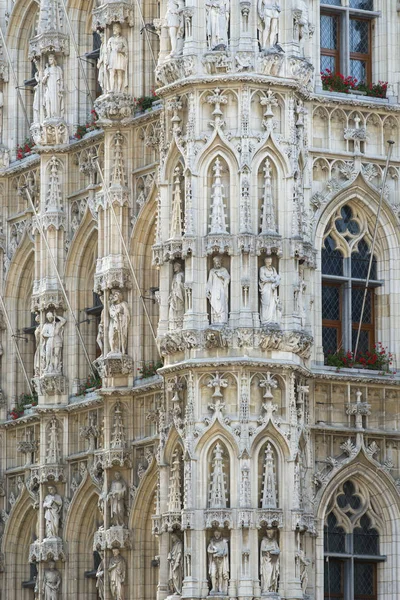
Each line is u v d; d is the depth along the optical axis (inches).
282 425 4822.8
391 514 5036.9
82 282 5541.3
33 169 5723.4
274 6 4936.0
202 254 4867.1
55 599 5438.0
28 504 5639.8
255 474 4793.3
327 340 5083.7
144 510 5201.8
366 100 5123.0
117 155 5310.0
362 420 5024.6
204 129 4906.5
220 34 4916.3
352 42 5201.8
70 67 5610.2
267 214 4867.1
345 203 5108.3
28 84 5895.7
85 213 5482.3
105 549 5216.5
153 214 5260.8
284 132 4916.3
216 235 4840.1
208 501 4793.3
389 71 5191.9
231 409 4810.5
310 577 4906.5
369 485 5034.5
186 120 4933.6
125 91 5324.8
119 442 5231.3
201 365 4815.5
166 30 5024.6
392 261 5142.7
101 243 5339.6
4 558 5679.1
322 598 4933.6
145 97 5300.2
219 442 4805.6
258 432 4798.2
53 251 5556.1
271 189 4889.3
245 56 4894.2
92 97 5605.3
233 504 4776.1
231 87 4894.2
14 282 5802.2
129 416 5241.1
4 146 5866.1
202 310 4857.3
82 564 5433.1
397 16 5211.6
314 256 4997.5
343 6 5182.1
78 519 5438.0
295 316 4862.2
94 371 5472.4
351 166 5098.4
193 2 4928.6
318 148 5059.1
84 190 5497.1
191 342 4837.6
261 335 4817.9
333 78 5108.3
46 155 5580.7
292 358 4862.2
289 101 4933.6
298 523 4798.2
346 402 5007.4
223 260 4862.2
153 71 5319.9
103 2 5359.3
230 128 4894.2
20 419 5649.6
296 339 4849.9
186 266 4877.0
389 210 5142.7
